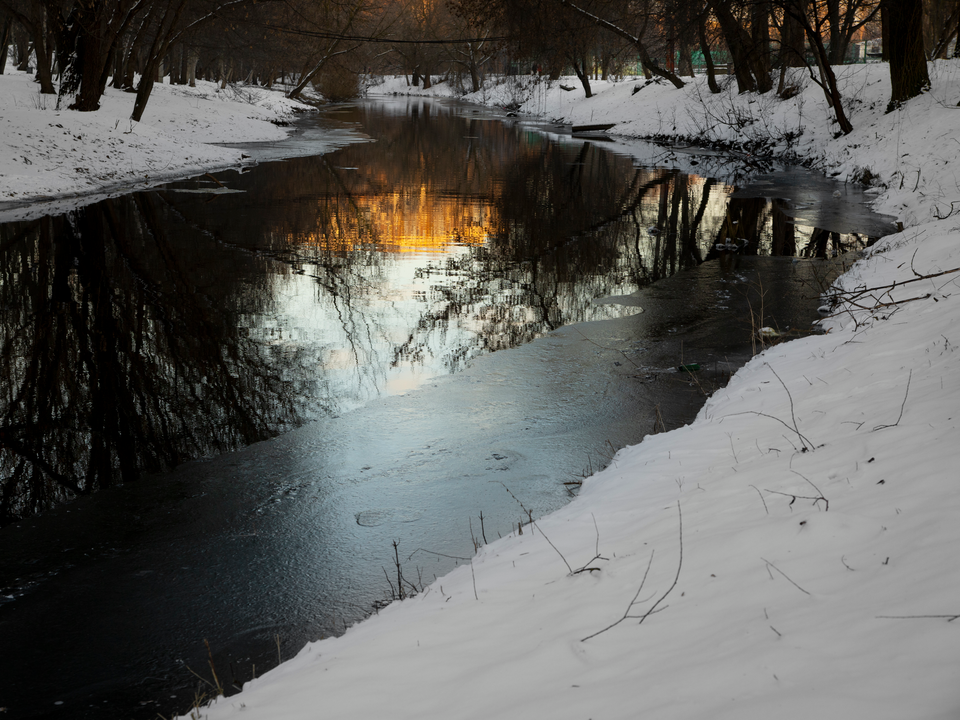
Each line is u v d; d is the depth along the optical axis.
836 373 7.07
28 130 24.41
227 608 5.05
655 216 19.72
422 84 112.81
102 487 6.68
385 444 7.48
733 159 31.95
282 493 6.57
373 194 23.58
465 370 9.41
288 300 12.24
